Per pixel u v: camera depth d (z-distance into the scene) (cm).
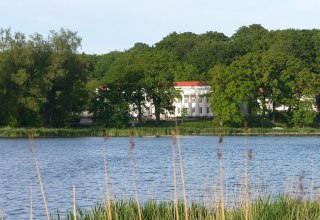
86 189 5222
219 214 2756
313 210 2981
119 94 15962
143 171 6744
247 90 15950
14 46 13562
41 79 13562
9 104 13425
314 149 10788
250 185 4875
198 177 5881
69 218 3120
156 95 16750
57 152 9800
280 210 2977
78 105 15300
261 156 9169
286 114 16675
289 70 16675
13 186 5559
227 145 11638
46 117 14738
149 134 14300
